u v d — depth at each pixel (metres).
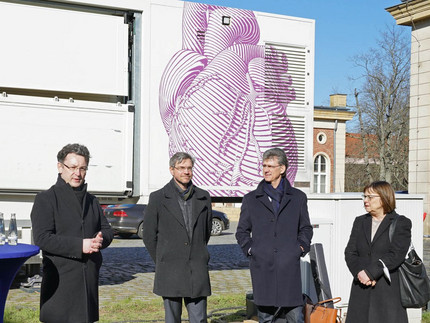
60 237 3.99
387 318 4.61
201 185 8.06
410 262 4.62
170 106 8.00
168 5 8.05
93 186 7.56
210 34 8.24
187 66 8.11
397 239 4.67
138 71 7.90
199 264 4.91
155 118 7.94
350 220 6.59
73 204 4.13
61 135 7.46
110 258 13.55
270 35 8.60
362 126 40.94
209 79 8.21
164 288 4.85
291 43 8.75
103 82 7.65
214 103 8.20
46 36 7.40
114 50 7.71
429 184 20.91
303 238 4.98
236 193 8.26
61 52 7.46
